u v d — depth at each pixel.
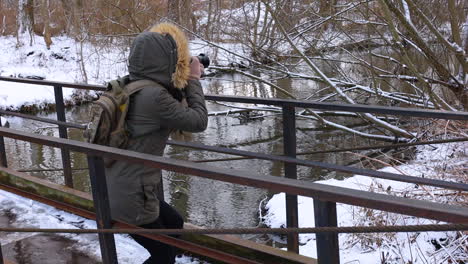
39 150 10.78
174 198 7.20
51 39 24.31
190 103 2.65
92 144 2.46
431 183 2.75
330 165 3.02
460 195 4.68
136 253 3.59
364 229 1.53
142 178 2.51
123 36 10.52
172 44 2.52
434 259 3.71
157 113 2.48
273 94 13.01
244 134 11.16
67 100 16.50
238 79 15.03
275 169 8.78
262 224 5.74
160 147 2.62
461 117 2.68
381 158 8.24
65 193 4.29
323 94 12.48
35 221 4.19
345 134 10.64
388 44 8.08
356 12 8.88
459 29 8.32
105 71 16.52
